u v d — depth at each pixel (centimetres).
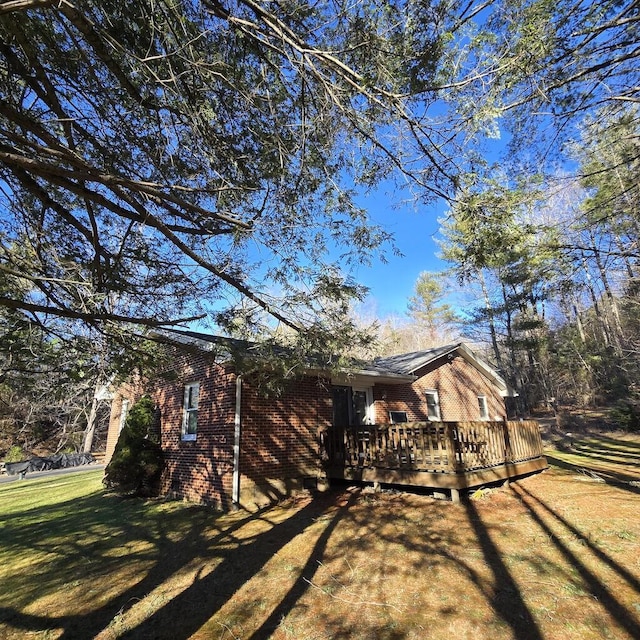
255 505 898
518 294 2175
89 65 363
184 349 545
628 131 648
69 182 350
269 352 529
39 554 680
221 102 411
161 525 794
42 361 456
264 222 458
